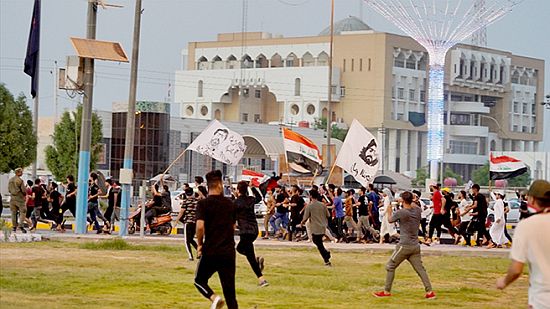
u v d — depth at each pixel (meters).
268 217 56.38
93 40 53.44
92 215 55.66
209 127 54.41
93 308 24.86
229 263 22.38
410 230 30.05
